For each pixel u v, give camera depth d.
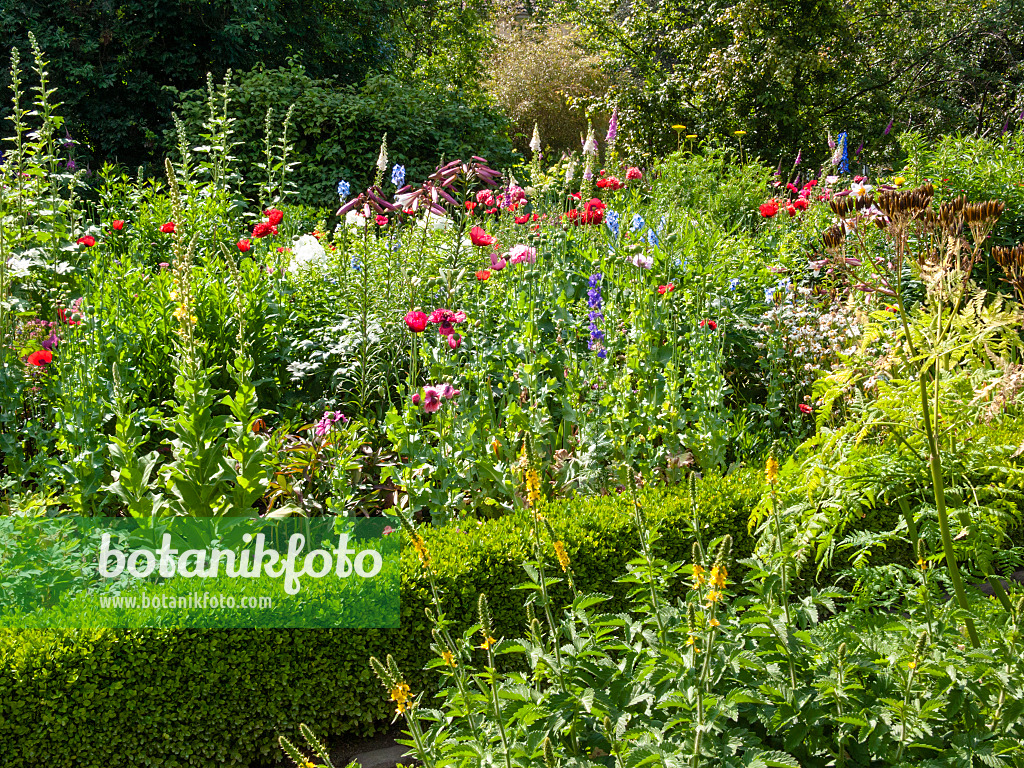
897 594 2.65
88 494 3.92
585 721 2.29
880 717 2.18
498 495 4.26
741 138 14.52
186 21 14.31
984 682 2.24
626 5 21.00
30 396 4.62
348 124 11.91
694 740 2.03
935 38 17.59
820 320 5.11
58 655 2.81
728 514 3.71
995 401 2.72
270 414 4.88
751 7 14.59
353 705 3.19
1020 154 8.90
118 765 2.92
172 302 4.88
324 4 18.45
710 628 1.98
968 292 2.72
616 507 3.72
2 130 13.17
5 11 13.27
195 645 2.97
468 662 3.27
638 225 5.97
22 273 5.14
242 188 11.55
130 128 14.33
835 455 2.63
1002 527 2.61
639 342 4.86
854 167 14.21
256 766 3.20
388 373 4.84
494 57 25.67
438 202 5.14
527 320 4.81
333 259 5.80
